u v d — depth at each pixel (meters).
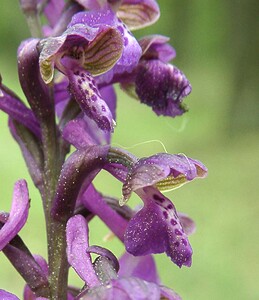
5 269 0.38
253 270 0.40
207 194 0.55
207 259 0.41
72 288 0.15
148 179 0.13
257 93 0.76
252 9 0.77
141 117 0.79
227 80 0.85
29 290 0.14
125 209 0.14
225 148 0.69
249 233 0.46
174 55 0.15
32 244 0.41
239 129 0.75
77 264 0.13
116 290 0.12
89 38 0.13
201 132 0.74
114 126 0.13
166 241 0.13
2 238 0.14
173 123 0.78
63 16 0.14
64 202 0.14
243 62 0.76
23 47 0.14
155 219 0.13
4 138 0.61
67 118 0.14
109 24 0.14
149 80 0.14
